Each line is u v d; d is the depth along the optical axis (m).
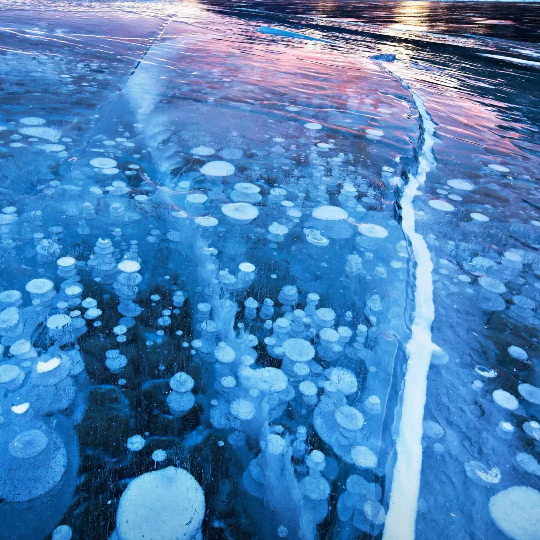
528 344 1.24
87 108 2.45
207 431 0.94
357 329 1.24
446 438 0.97
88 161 1.94
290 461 0.90
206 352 1.12
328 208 1.79
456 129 2.76
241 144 2.24
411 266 1.51
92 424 0.93
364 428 0.97
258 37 4.71
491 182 2.15
